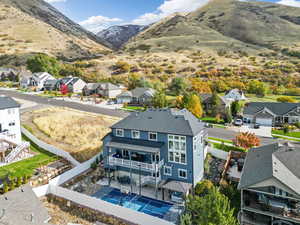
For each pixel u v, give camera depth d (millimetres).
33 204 21359
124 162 30625
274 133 52094
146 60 152250
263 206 22375
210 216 18875
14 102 43438
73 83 97938
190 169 28750
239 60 146875
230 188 27672
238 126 57344
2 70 130500
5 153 39656
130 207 26703
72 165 35938
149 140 31141
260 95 96438
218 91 103188
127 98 80625
